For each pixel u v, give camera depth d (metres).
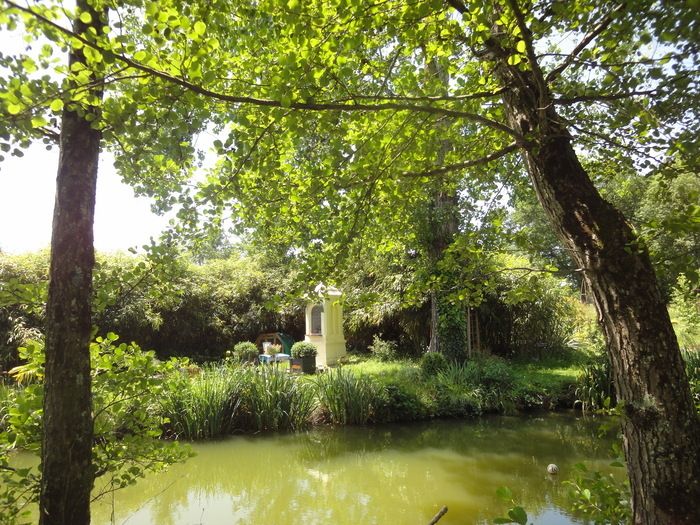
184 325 15.18
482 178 4.64
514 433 8.86
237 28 3.01
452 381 10.62
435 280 3.93
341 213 3.59
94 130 2.56
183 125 2.28
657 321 2.67
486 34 2.60
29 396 2.78
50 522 2.34
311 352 12.32
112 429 3.03
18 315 11.20
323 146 3.38
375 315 14.36
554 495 5.97
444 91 3.38
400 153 3.25
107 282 2.98
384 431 8.97
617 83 2.59
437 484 6.52
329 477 6.96
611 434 8.67
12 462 4.61
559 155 3.06
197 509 5.88
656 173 3.09
